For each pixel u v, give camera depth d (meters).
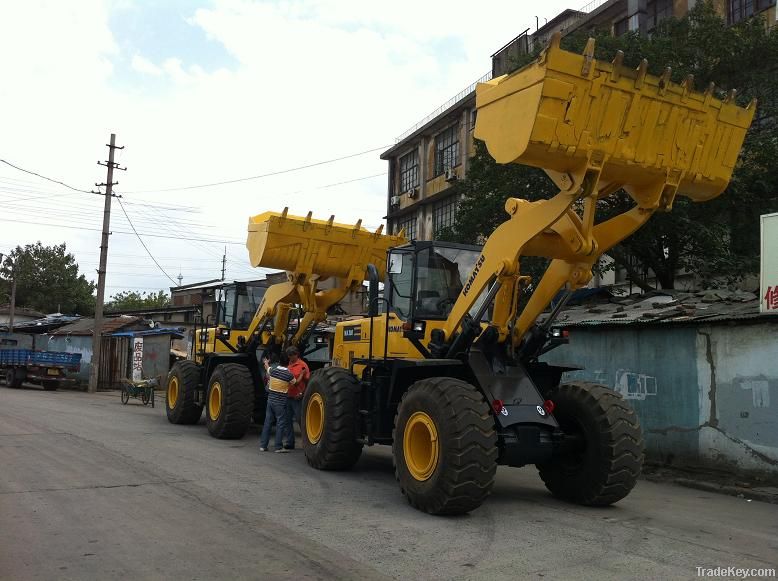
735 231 14.62
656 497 8.64
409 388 7.52
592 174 6.34
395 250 9.13
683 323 10.40
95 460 9.55
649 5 21.14
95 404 20.53
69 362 28.61
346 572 5.05
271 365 13.06
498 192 14.90
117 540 5.72
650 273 18.62
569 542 6.08
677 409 10.57
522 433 7.15
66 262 59.91
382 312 9.48
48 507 6.80
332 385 9.34
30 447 10.62
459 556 5.54
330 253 12.34
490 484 6.73
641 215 6.93
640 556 5.71
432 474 6.87
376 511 7.05
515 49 25.50
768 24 17.59
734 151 6.94
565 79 6.12
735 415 9.69
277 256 11.99
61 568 5.00
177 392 14.71
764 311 9.28
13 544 5.57
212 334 15.21
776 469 9.09
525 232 7.16
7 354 29.25
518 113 6.31
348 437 9.16
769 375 9.28
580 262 7.27
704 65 14.66
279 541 5.80
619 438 7.43
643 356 11.20
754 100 6.98
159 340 29.41
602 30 15.53
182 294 46.06
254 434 13.59
